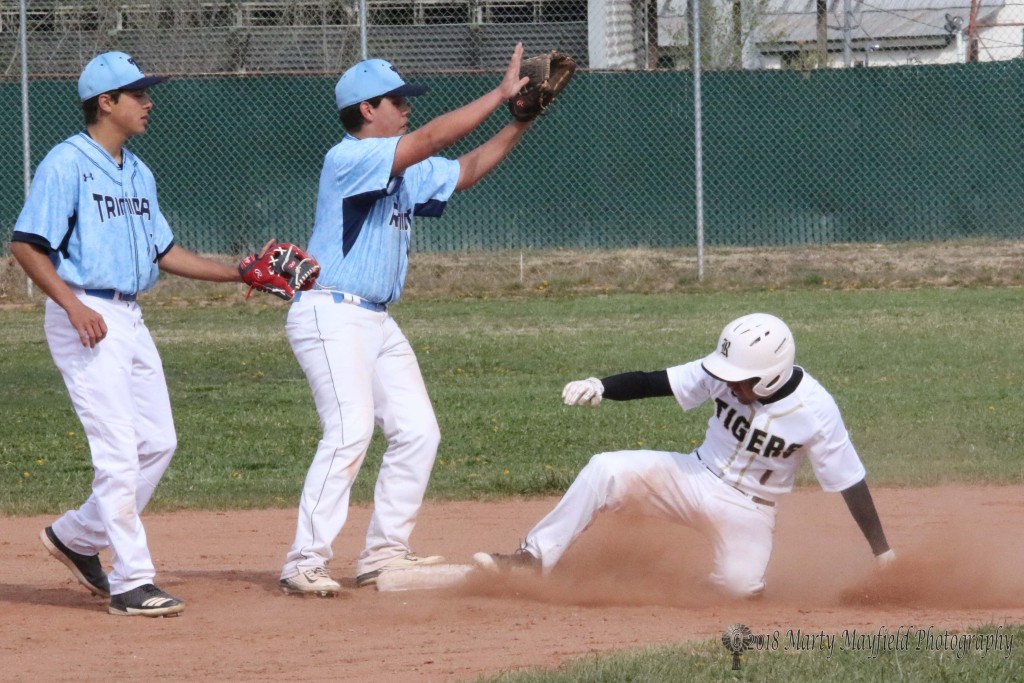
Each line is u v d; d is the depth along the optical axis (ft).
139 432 69.15
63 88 220.02
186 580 77.00
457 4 248.32
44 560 83.56
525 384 145.79
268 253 69.41
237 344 174.70
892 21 306.14
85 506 70.38
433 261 227.81
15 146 219.61
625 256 230.07
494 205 234.79
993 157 237.25
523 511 97.30
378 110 71.00
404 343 74.02
